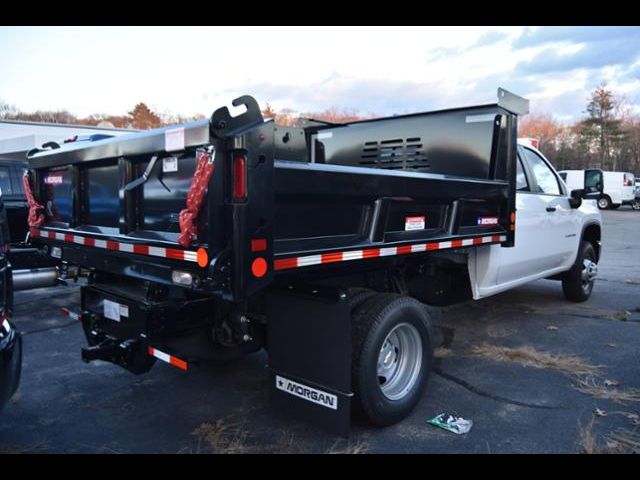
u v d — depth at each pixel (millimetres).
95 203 3436
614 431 3299
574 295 6711
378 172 3068
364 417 3205
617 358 4680
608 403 3725
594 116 55375
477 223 4168
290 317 3068
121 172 3008
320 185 2707
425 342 3549
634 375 4266
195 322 3041
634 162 55094
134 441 3189
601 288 7852
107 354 3314
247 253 2361
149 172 2842
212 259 2330
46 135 13055
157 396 3867
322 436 3242
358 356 3076
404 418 3465
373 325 3113
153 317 2949
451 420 3424
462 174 4621
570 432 3293
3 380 2678
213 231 2334
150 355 3062
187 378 4211
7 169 7109
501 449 3090
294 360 3076
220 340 3133
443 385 4055
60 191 3814
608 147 55062
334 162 5590
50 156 3744
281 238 2654
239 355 3277
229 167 2340
